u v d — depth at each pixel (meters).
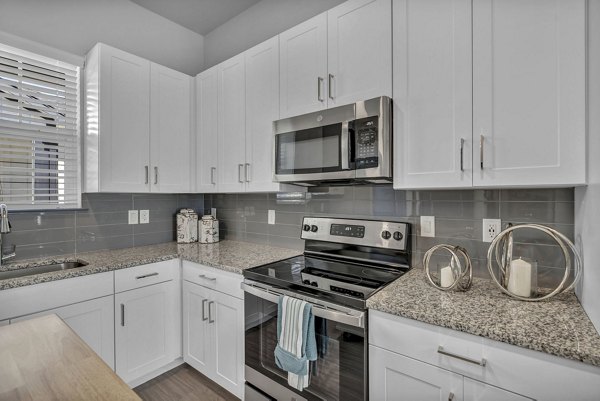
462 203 1.56
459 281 1.31
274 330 1.55
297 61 1.79
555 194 1.33
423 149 1.34
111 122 2.01
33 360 0.82
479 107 1.21
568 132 1.04
